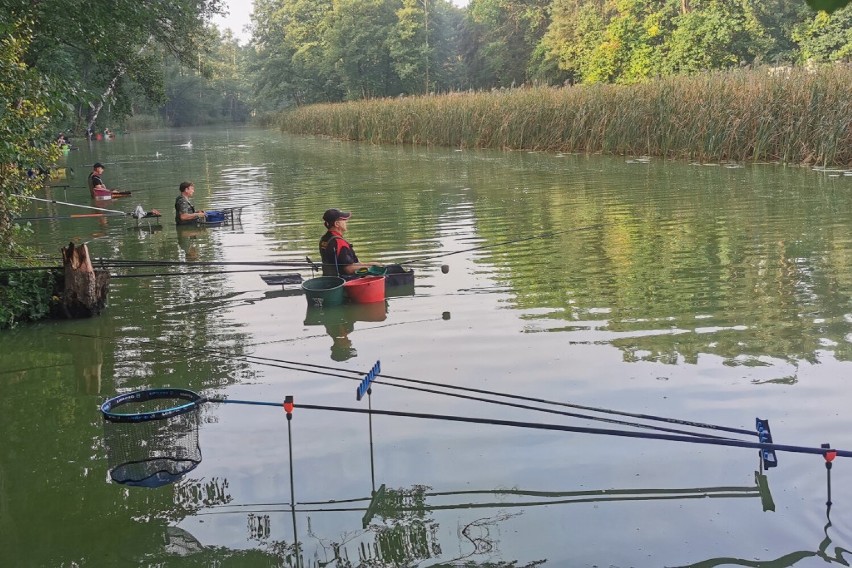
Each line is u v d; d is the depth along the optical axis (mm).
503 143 32156
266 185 22562
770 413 5254
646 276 9305
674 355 6461
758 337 6848
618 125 26875
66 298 8469
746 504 4188
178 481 4734
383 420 5461
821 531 3914
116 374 6699
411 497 4426
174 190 22359
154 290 9766
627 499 4297
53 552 4051
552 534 3979
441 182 20922
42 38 16250
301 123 59156
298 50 74688
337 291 8477
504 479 4574
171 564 3896
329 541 4035
